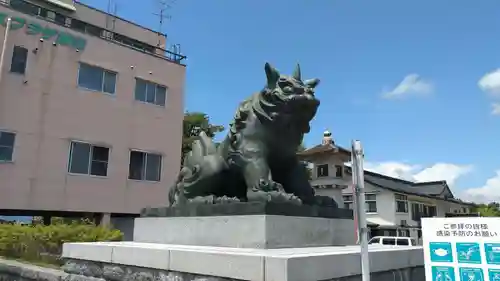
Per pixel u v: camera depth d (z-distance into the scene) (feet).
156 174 54.49
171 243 16.08
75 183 46.57
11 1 50.21
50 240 26.53
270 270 10.09
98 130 49.42
